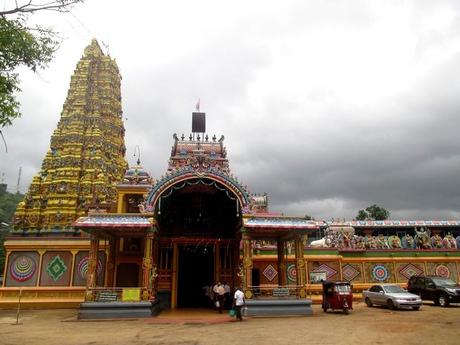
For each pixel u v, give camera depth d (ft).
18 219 95.04
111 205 94.53
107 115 124.77
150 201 69.51
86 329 51.80
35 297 84.53
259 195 120.57
